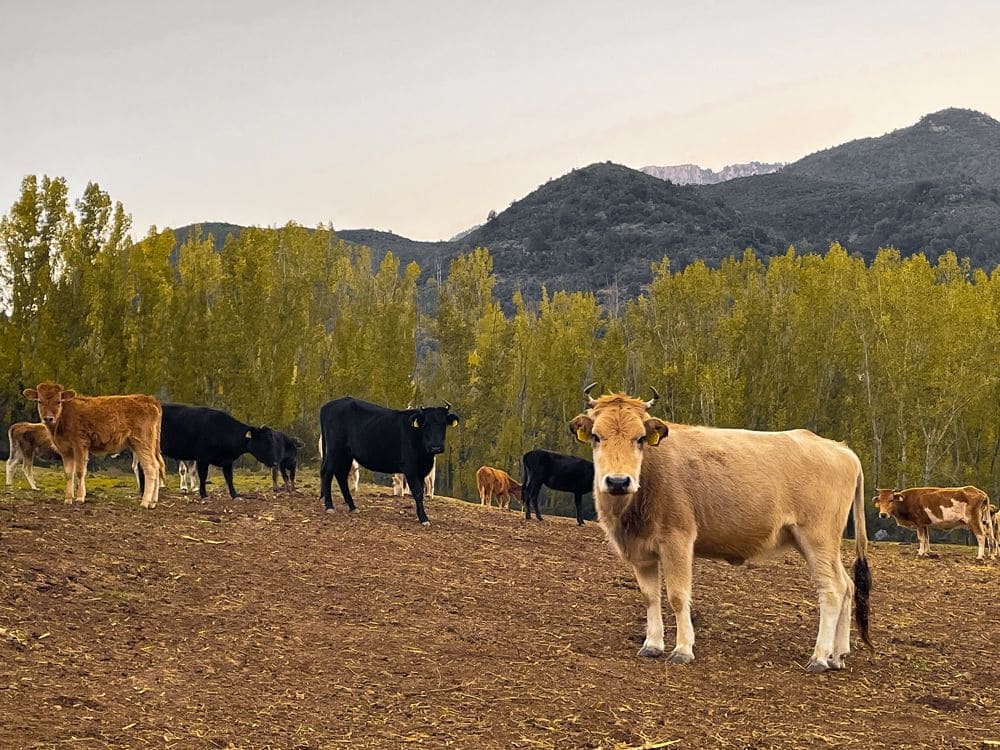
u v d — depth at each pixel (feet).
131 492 60.08
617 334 169.27
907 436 144.97
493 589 38.50
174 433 56.24
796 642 33.99
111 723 19.89
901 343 142.31
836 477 30.42
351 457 57.41
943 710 26.14
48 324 115.65
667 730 22.40
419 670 25.85
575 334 174.09
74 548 35.94
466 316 180.86
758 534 29.45
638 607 37.76
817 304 158.61
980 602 47.98
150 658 24.77
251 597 32.55
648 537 29.07
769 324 160.15
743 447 30.01
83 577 31.94
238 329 131.64
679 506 28.81
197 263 144.25
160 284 131.13
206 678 23.61
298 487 75.82
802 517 29.96
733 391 150.20
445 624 31.40
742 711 24.39
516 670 26.55
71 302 117.19
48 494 56.29
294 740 20.08
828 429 157.48
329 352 162.71
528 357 171.32
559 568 45.44
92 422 49.16
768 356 158.81
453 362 165.89
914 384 140.26
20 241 117.70
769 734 22.76
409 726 21.49
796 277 176.55
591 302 179.11
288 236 161.48
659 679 26.81
